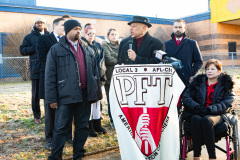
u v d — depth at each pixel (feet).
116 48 17.44
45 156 13.03
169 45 15.58
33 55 16.61
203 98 11.73
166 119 9.86
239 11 63.72
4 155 13.11
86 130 12.19
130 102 9.87
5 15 51.29
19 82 47.29
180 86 9.82
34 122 18.38
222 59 69.00
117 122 9.82
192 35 75.05
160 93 9.79
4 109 22.33
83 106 11.98
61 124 11.34
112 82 9.98
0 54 49.98
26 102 25.70
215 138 11.23
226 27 71.46
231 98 11.23
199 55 15.40
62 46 11.43
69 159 12.79
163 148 9.84
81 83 11.75
